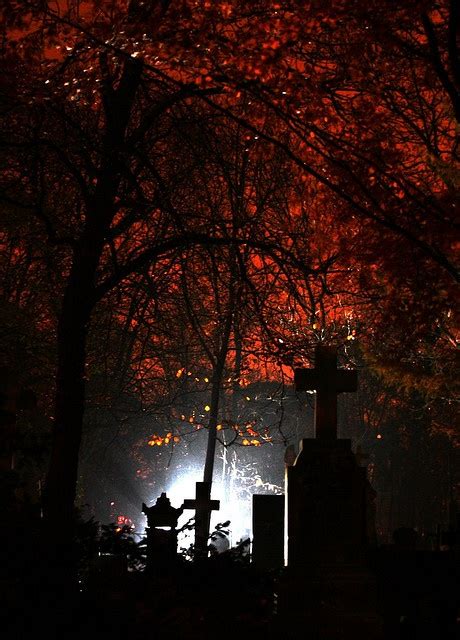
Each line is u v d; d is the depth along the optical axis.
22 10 13.78
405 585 15.98
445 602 11.11
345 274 19.62
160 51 14.06
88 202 14.80
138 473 57.94
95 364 24.50
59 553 6.78
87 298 14.81
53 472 14.14
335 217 18.27
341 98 17.38
